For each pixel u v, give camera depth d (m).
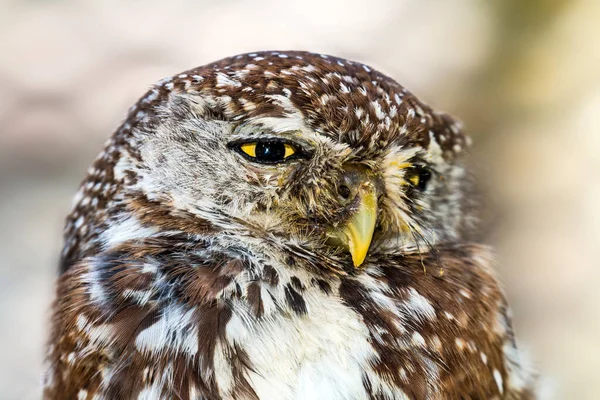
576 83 1.41
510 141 1.38
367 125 0.96
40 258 1.33
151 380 0.94
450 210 0.98
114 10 1.86
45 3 1.87
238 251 0.95
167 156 0.96
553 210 1.30
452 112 1.44
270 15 1.80
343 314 0.95
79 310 0.95
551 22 1.46
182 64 1.72
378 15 1.69
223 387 0.94
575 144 1.36
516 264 1.26
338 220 0.96
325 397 0.95
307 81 0.96
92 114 1.65
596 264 1.25
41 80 1.71
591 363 1.17
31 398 0.99
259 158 0.96
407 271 0.96
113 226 0.96
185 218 0.96
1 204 1.45
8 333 1.19
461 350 0.96
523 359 0.99
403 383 0.95
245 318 0.95
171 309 0.95
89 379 0.95
